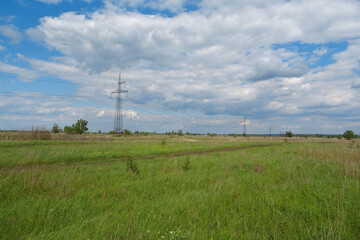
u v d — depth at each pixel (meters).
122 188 7.02
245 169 11.63
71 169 10.23
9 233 3.87
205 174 9.85
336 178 9.25
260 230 4.11
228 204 5.65
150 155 19.45
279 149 27.98
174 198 5.96
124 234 3.78
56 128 53.88
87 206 5.37
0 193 6.00
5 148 18.31
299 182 7.98
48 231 3.99
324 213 5.09
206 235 3.72
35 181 7.20
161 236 3.56
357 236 4.09
